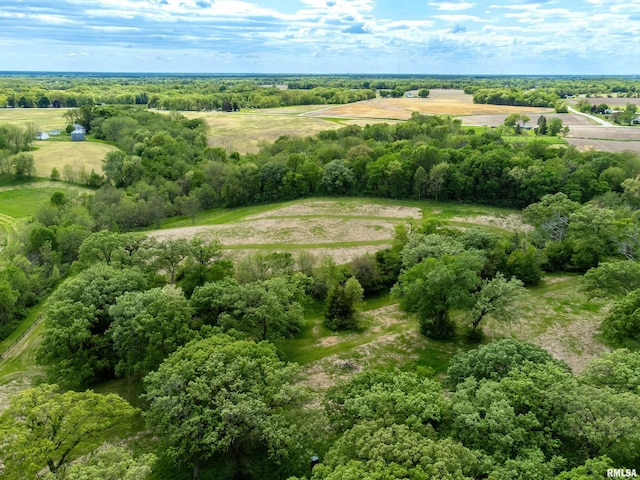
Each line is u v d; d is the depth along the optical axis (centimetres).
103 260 6525
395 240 7775
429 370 4009
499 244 7175
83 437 3344
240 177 11712
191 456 3534
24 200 12081
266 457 3744
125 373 4841
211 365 3616
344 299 6031
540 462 2619
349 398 3375
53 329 4675
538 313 6038
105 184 12400
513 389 3131
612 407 2817
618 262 5622
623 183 9731
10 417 3070
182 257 6644
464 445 2872
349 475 2352
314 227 9475
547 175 10144
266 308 5012
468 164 10944
